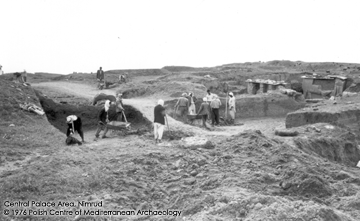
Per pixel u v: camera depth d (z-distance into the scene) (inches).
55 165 364.8
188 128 617.9
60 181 327.3
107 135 562.9
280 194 311.6
